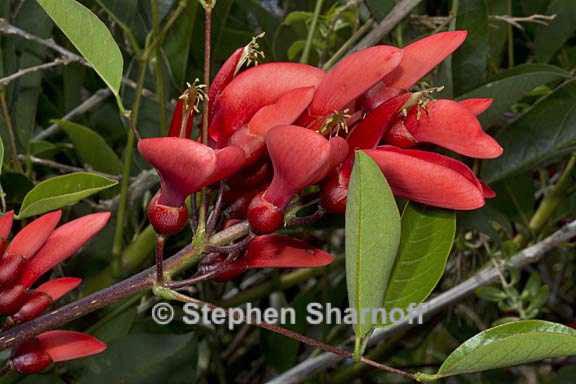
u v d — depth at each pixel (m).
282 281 0.99
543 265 1.13
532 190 0.89
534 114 0.77
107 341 0.81
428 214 0.60
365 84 0.53
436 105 0.55
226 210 0.56
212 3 0.53
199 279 0.55
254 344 1.09
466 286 0.86
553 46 0.87
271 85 0.54
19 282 0.57
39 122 0.93
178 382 0.78
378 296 0.55
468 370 0.56
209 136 0.55
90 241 0.85
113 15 0.78
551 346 0.54
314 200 0.57
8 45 0.81
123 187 0.79
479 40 0.76
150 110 0.86
